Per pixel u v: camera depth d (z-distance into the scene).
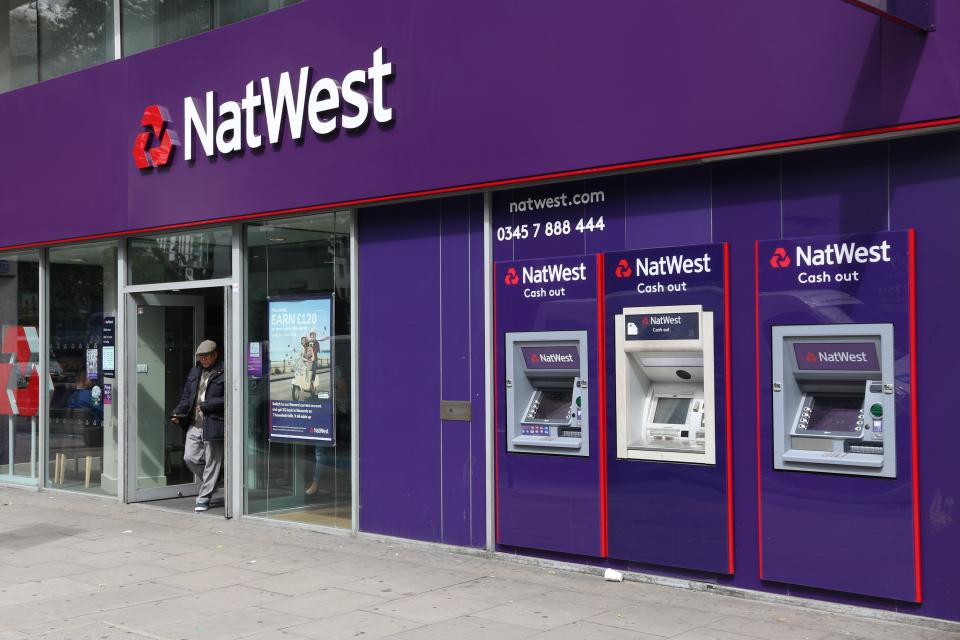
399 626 5.64
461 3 7.27
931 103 5.22
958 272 5.33
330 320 8.48
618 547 6.63
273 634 5.53
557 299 6.93
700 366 6.37
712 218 6.26
